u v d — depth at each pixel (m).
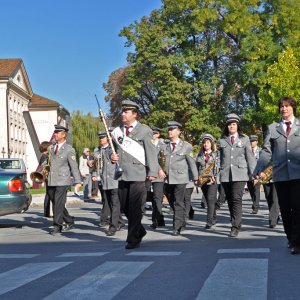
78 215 16.97
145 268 6.96
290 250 8.16
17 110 71.56
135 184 9.09
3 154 64.62
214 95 45.53
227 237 10.56
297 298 5.16
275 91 40.84
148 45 45.88
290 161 8.11
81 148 74.25
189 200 13.43
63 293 5.63
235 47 45.31
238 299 5.14
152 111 46.03
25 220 15.78
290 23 41.59
